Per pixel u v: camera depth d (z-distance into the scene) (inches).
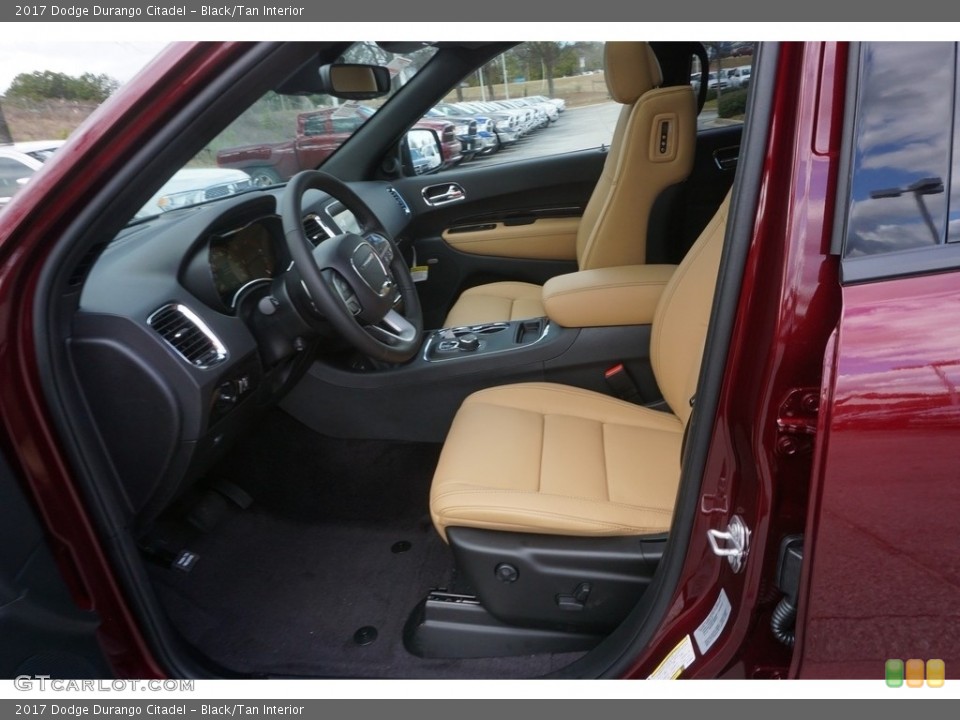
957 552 28.0
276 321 60.7
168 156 34.3
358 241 62.2
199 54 31.3
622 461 54.1
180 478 52.9
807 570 29.5
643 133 76.9
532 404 62.3
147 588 44.4
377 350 59.4
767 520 31.6
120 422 48.8
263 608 62.3
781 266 28.5
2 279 34.6
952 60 26.0
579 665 43.9
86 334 46.3
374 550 68.9
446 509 48.1
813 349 28.6
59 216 34.9
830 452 27.6
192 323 52.4
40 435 37.2
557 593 47.6
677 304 58.2
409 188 108.8
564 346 71.7
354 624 60.1
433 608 54.3
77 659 38.5
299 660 56.4
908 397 26.7
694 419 34.5
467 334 77.6
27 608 35.6
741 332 30.8
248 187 84.5
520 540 47.5
